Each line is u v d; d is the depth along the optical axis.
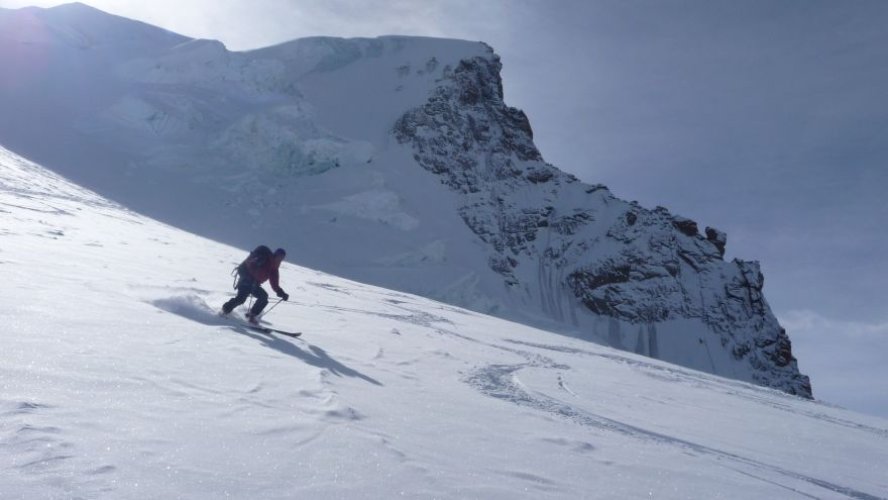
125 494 3.20
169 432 4.21
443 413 6.62
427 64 166.00
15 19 117.06
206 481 3.54
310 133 111.88
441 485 4.19
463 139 152.12
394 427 5.53
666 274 138.00
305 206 98.56
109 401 4.59
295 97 131.88
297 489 3.66
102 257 15.30
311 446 4.47
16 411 4.00
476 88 165.00
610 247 139.75
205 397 5.21
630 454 6.32
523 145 167.00
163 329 7.70
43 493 3.04
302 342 9.54
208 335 8.05
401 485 4.05
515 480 4.65
